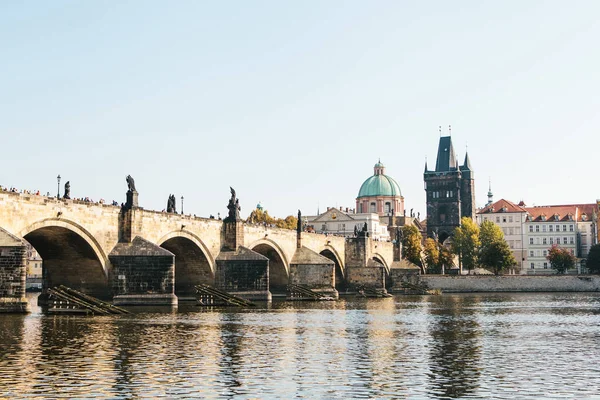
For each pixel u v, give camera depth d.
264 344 66.81
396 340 71.69
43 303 116.25
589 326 89.81
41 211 100.56
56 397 42.09
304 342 68.94
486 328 86.38
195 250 139.75
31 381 46.41
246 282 143.25
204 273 143.12
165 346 63.84
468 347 66.25
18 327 77.69
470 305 144.00
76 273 116.12
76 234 108.31
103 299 115.50
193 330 78.44
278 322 92.06
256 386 45.78
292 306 133.88
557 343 69.94
